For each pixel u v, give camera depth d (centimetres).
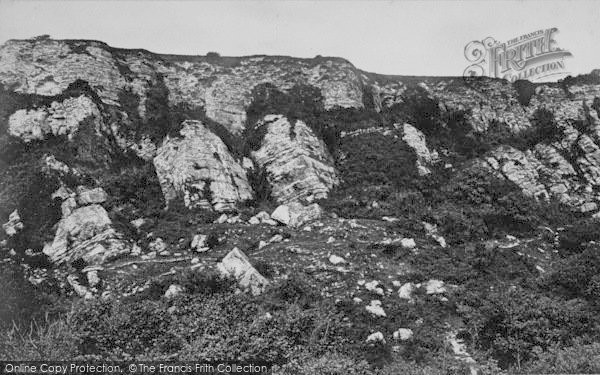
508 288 2112
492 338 1761
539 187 3148
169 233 2545
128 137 3291
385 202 2858
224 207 2770
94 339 1653
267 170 3128
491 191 3022
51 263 2345
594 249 2392
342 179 3127
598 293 2030
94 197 2708
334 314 1838
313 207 2716
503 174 3222
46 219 2564
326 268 2172
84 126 3108
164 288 2030
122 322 1703
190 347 1576
